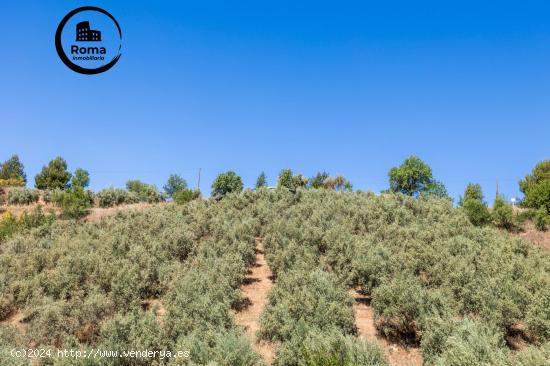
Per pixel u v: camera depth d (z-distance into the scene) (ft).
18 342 37.45
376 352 31.37
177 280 50.83
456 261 52.70
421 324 38.27
